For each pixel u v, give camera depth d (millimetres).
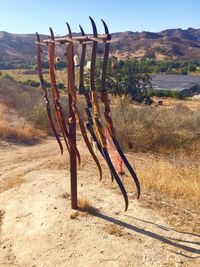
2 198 6531
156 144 11703
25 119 15508
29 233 5113
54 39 4742
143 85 28641
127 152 11094
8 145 12023
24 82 48781
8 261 4676
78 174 7418
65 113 15070
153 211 5492
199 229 4926
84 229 4941
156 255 4316
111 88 24297
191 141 12047
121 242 4590
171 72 95688
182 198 6086
